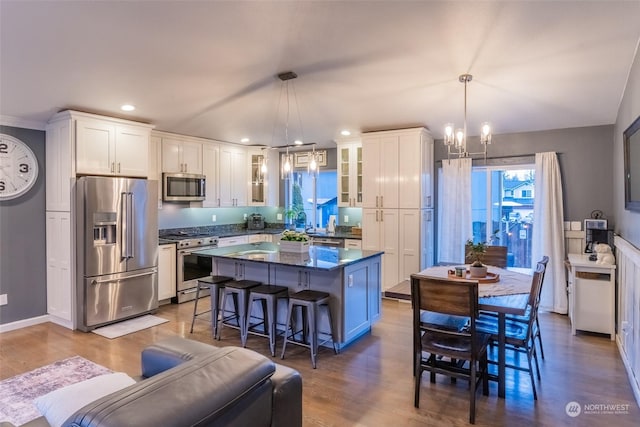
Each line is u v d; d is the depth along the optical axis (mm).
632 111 3148
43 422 1655
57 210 4312
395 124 5012
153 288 4754
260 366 1490
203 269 5656
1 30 2371
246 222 7281
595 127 4695
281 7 2186
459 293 2457
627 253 3096
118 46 2645
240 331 4141
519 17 2297
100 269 4211
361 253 4172
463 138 3352
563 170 4855
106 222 4242
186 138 5684
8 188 4160
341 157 6242
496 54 2811
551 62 2957
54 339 3932
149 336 4031
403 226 5285
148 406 1101
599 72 3156
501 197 5348
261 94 3748
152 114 4340
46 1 2078
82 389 1729
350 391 2873
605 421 2453
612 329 3836
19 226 4273
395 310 4949
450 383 2990
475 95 3781
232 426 1348
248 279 4227
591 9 2209
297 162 7141
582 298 3955
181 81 3332
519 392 2826
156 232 4766
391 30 2459
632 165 3164
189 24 2363
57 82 3268
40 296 4445
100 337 3992
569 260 4215
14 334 4078
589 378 3029
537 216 4898
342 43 2645
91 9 2170
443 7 2195
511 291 2805
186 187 5590
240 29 2436
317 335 3527
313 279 3770
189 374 1318
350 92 3695
